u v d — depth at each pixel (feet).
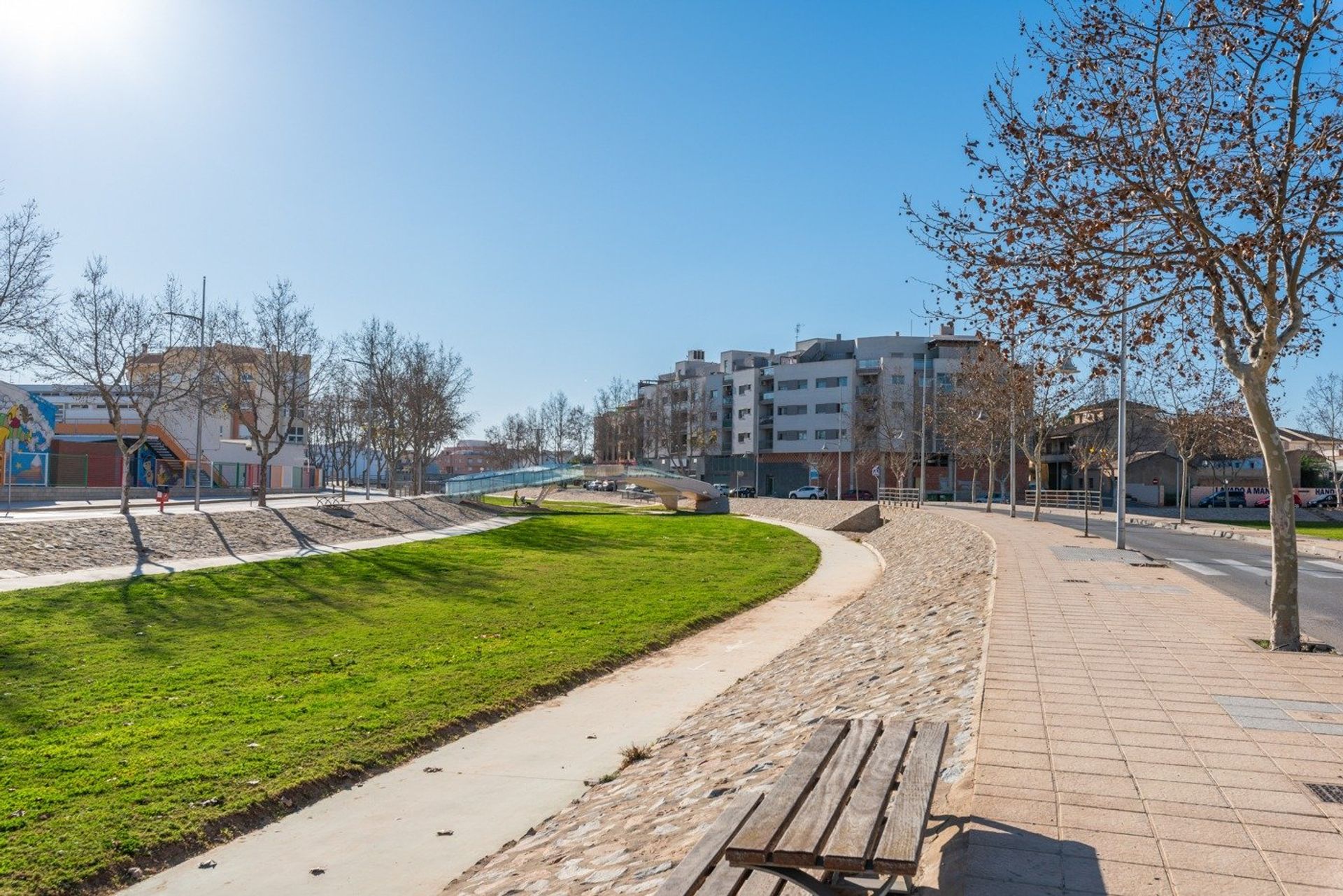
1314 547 100.68
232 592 77.97
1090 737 22.36
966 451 240.94
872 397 326.24
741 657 61.98
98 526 98.17
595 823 28.27
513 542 142.31
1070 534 116.67
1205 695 26.71
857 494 309.01
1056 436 240.73
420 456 233.96
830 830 13.74
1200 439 151.64
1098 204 34.40
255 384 247.50
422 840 29.45
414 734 40.45
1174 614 43.65
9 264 95.30
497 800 33.32
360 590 84.58
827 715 33.91
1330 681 28.73
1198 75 35.42
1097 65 34.86
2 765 33.81
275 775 34.12
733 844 13.12
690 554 135.85
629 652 61.41
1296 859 15.20
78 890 25.14
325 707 43.70
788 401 353.72
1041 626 39.91
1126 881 14.37
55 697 44.06
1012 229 35.40
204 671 50.49
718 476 397.19
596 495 360.07
